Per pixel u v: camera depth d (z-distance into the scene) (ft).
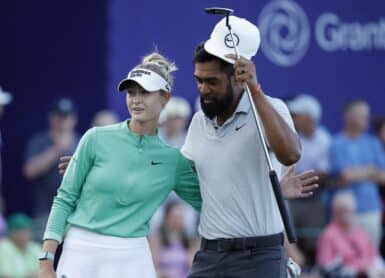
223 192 72.13
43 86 131.75
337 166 127.85
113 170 71.15
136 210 71.67
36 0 131.64
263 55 135.44
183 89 130.21
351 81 140.26
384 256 127.95
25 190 131.75
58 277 71.36
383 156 129.90
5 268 113.09
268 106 68.80
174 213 118.83
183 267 118.73
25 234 114.62
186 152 73.41
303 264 123.13
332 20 139.44
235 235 72.33
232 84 71.10
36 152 123.65
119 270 71.00
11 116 132.05
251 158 71.61
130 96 72.08
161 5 130.00
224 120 72.13
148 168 71.92
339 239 122.31
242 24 72.79
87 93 130.52
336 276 121.08
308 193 74.38
